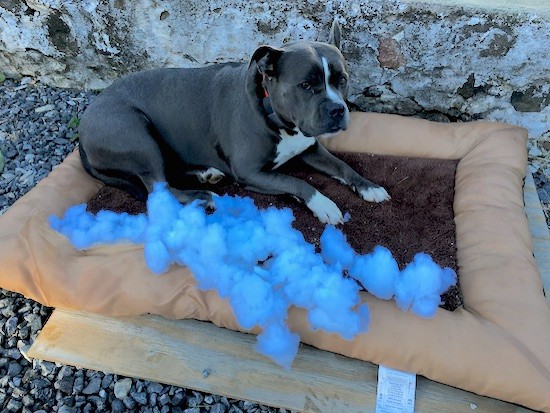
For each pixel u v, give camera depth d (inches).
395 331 32.7
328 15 47.9
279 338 32.9
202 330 35.5
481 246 37.8
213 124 42.1
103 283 35.8
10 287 36.7
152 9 50.6
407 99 51.6
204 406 32.9
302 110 37.1
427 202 43.3
